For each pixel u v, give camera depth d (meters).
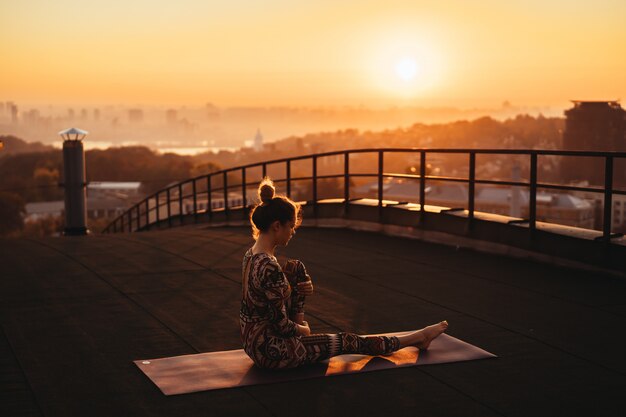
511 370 5.02
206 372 4.94
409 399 4.49
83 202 19.94
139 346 5.62
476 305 6.90
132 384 4.77
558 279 8.04
